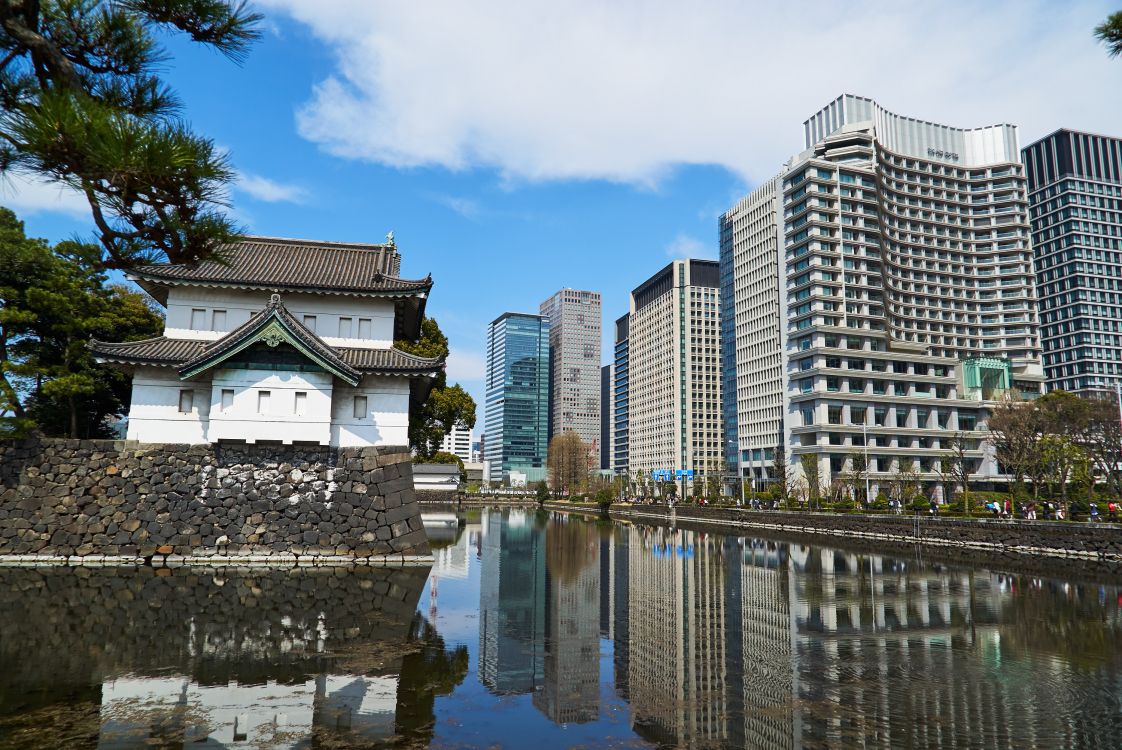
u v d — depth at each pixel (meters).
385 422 27.88
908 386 93.81
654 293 169.62
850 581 25.59
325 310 29.62
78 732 8.33
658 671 12.25
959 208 109.81
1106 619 17.64
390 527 27.09
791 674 12.05
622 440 185.38
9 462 25.16
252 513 26.09
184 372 25.38
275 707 9.48
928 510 54.03
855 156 100.38
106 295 33.59
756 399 117.75
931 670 12.36
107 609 16.39
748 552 38.59
